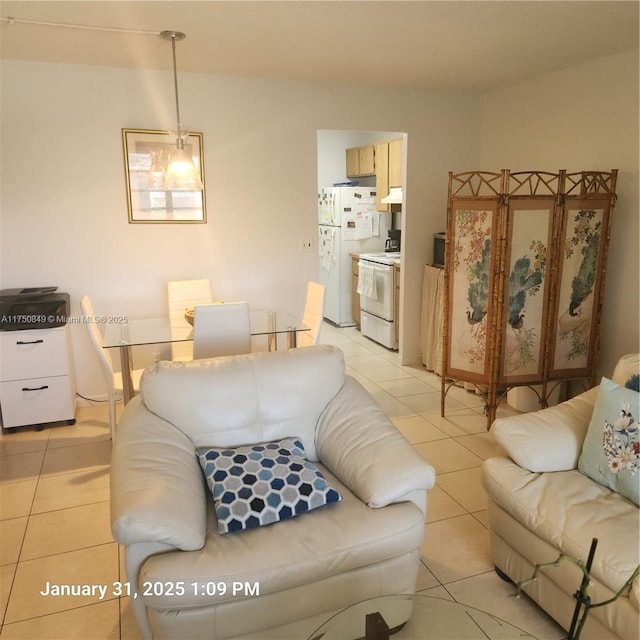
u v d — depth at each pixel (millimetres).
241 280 4309
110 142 3799
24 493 2844
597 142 3553
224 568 1625
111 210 3887
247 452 2062
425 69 3773
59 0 2469
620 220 3436
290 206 4336
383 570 1832
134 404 2244
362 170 6422
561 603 1844
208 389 2176
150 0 2475
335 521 1829
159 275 4082
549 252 3320
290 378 2293
